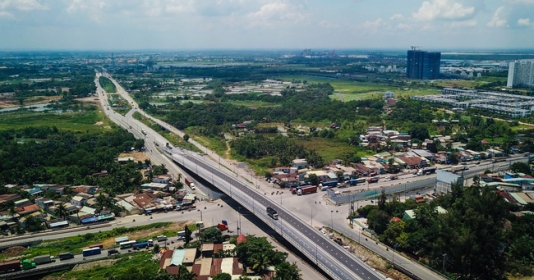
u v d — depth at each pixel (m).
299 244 194.38
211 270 176.12
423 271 180.75
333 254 185.38
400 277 179.62
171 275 167.25
